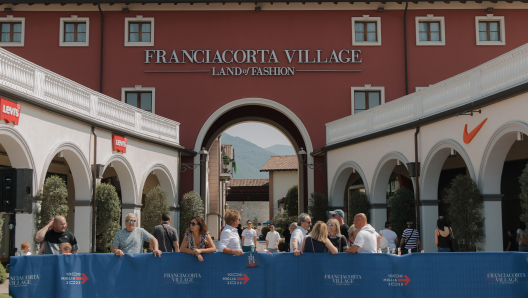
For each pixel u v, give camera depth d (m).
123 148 15.56
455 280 6.69
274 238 15.19
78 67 21.55
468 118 11.68
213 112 21.77
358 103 22.03
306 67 22.05
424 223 13.49
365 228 7.07
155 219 16.69
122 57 21.77
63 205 11.83
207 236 7.51
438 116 12.67
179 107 21.72
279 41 22.11
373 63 22.05
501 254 6.69
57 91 12.47
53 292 6.67
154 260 6.84
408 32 22.12
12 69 10.72
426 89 13.53
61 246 7.03
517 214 15.32
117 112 15.46
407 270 6.73
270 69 21.95
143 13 21.97
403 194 14.98
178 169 19.75
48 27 21.58
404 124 14.31
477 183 11.35
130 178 16.06
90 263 6.76
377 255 6.75
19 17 21.48
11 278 6.59
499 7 21.94
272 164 47.59
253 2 21.83
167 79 21.81
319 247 6.84
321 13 22.22
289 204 31.44
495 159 10.95
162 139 18.38
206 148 23.95
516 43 21.86
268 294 6.78
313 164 21.39
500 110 10.53
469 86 11.73
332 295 6.75
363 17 22.14
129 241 7.61
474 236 11.05
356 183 24.61
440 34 22.06
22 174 6.73
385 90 21.92
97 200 14.27
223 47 22.03
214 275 6.82
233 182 52.09
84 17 21.75
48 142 11.95
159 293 6.81
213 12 22.12
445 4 21.95
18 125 10.78
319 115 21.91
